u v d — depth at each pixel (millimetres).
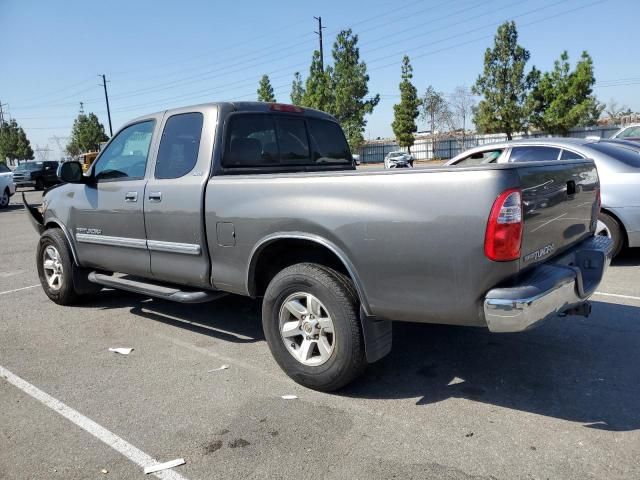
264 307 3857
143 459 2965
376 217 3221
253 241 3844
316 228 3484
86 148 66938
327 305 3512
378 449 2982
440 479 2699
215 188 4070
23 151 73125
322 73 43844
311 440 3100
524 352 4297
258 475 2781
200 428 3273
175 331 5098
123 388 3867
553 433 3094
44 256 6109
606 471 2719
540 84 36562
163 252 4555
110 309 5883
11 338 5012
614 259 7285
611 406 3389
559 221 3436
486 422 3246
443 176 3000
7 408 3602
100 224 5191
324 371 3594
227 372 4109
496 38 37094
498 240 2855
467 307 3020
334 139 5516
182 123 4516
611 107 66188
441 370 4023
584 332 4656
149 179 4656
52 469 2896
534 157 7094
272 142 4754
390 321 3615
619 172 6613
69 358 4477
